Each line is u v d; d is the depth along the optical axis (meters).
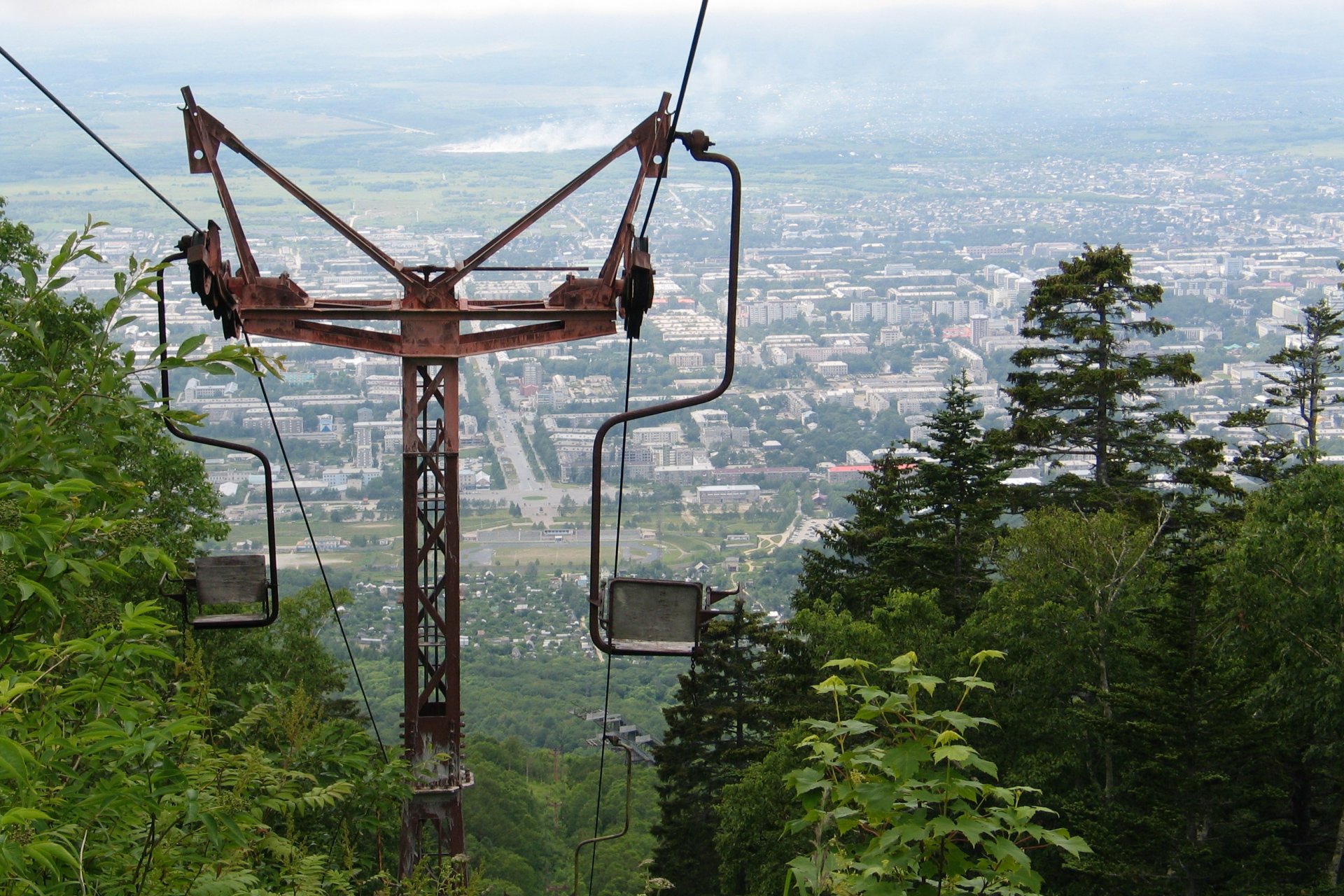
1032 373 35.19
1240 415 36.56
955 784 4.29
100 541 5.83
